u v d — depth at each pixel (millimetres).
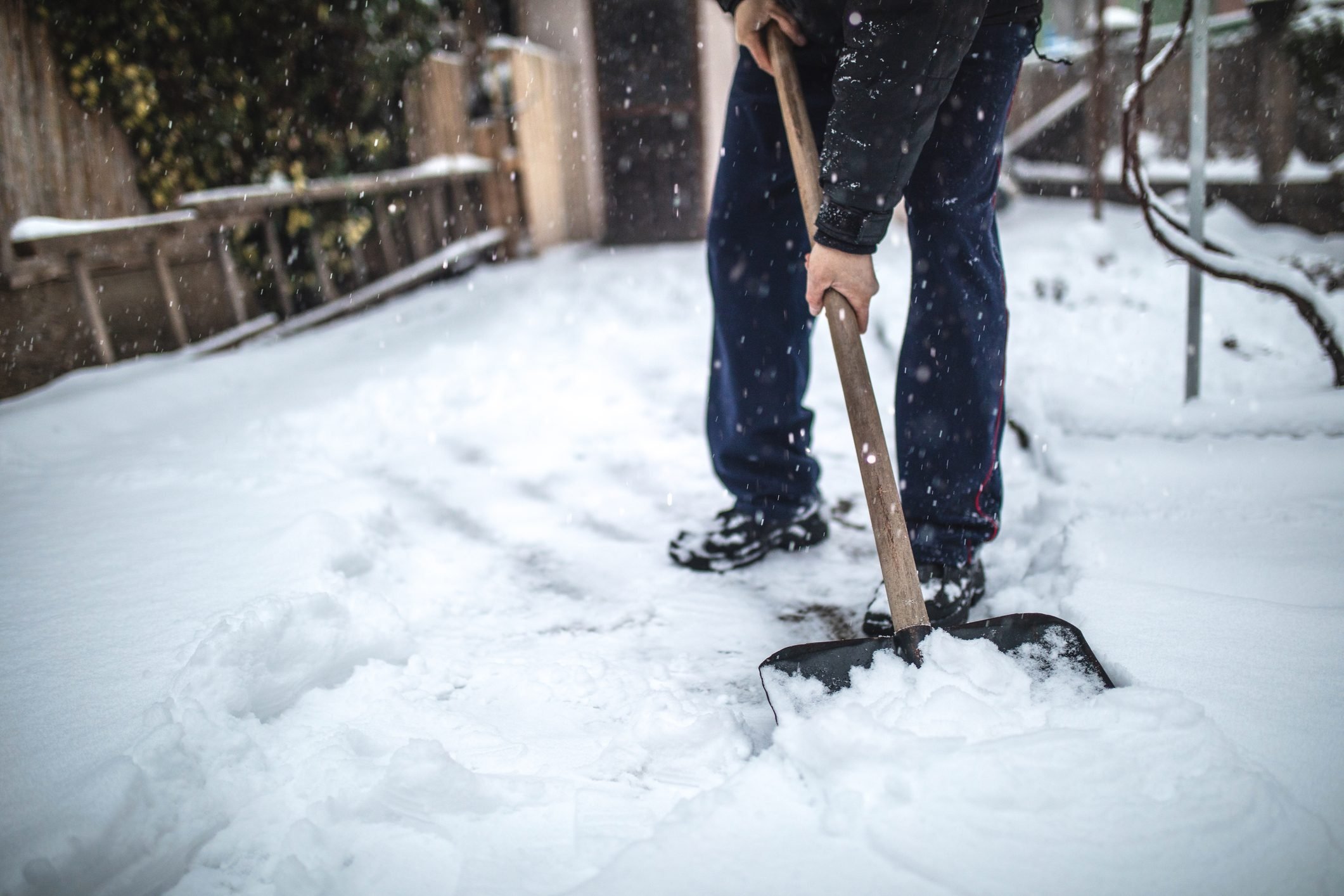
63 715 1239
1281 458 1956
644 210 7984
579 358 3848
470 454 2777
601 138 7938
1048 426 2320
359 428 2969
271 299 4789
